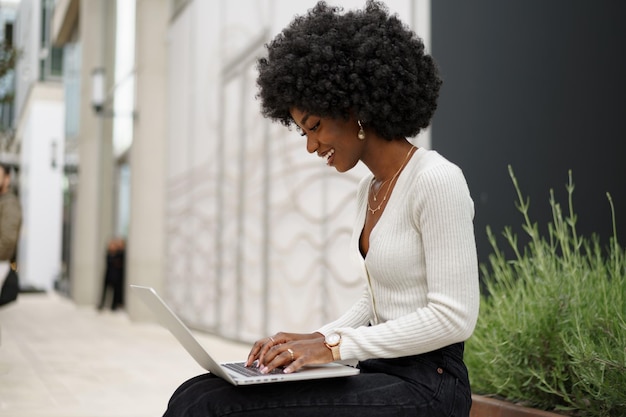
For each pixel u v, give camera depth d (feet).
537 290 10.45
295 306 21.58
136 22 36.14
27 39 77.30
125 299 41.86
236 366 5.74
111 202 49.03
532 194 15.42
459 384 5.58
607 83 14.93
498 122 15.65
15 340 26.96
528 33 15.69
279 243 22.67
